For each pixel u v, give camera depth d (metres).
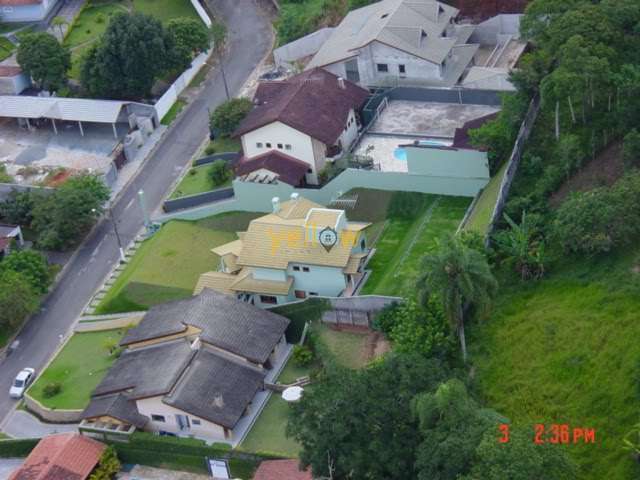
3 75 145.12
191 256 114.00
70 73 149.12
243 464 90.56
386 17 130.50
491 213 97.94
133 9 163.25
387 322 95.56
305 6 150.62
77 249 121.00
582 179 97.50
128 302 109.69
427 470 71.62
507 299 89.75
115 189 128.38
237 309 99.19
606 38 101.81
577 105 104.31
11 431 99.62
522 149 104.25
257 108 123.44
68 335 109.94
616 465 74.56
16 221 126.12
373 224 110.69
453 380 74.56
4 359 108.62
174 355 95.94
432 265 83.38
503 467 65.62
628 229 87.31
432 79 126.19
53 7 165.88
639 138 93.19
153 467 93.50
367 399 77.06
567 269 89.62
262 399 95.50
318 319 99.50
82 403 99.50
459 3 137.62
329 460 76.88
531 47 127.00
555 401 80.50
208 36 146.12
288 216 105.56
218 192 120.38
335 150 119.56
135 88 139.50
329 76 124.88
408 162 110.38
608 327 82.75
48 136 139.25
